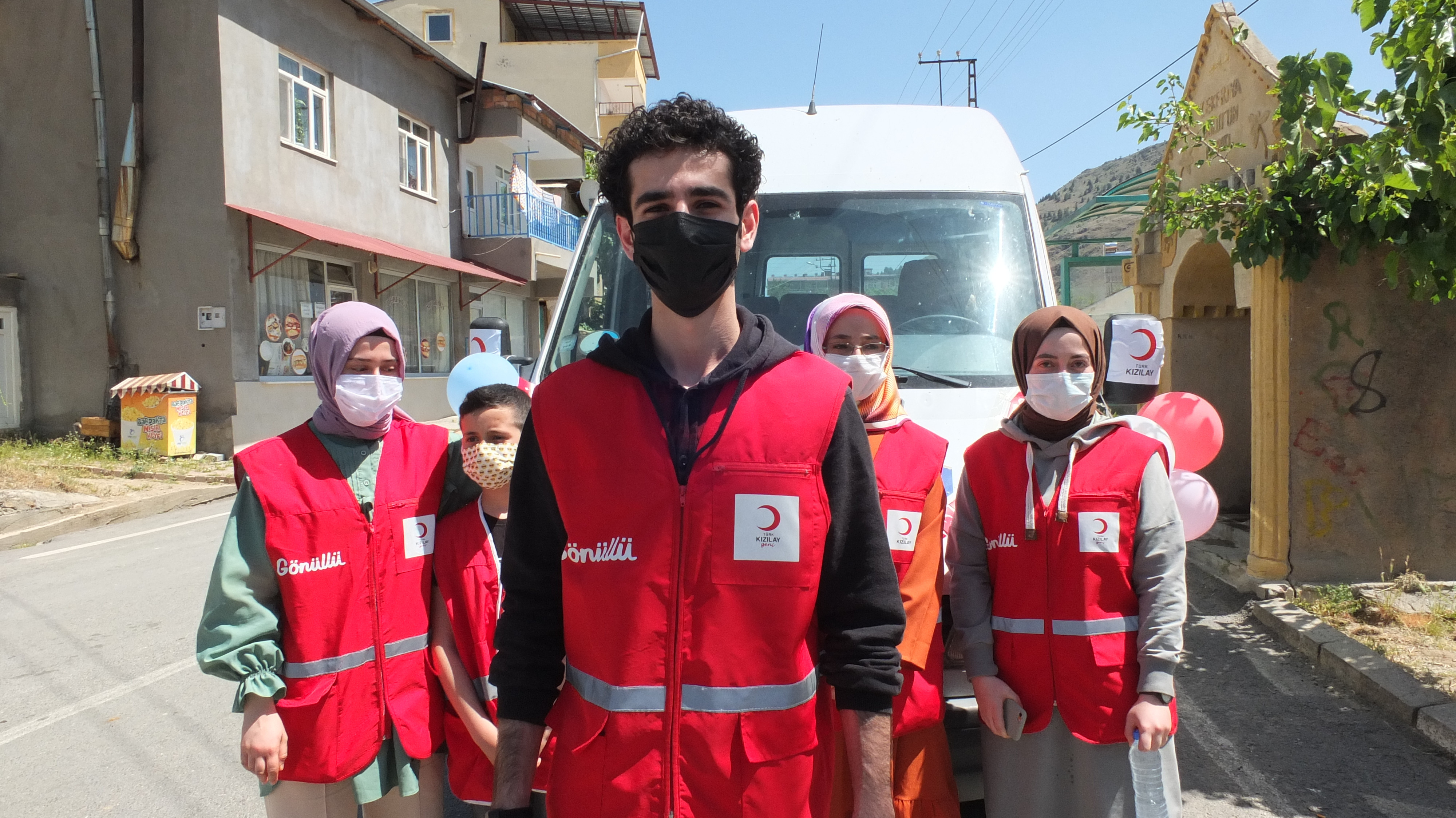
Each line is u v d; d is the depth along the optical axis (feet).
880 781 5.20
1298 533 18.90
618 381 5.39
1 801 11.86
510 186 69.31
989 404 11.12
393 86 57.47
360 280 53.47
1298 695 14.66
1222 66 21.83
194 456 41.60
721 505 5.13
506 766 5.41
